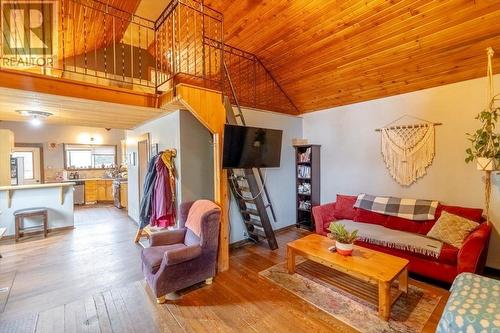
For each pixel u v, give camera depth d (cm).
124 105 299
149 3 420
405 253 291
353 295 257
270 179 466
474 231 271
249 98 490
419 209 339
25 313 228
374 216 375
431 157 350
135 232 481
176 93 286
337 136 466
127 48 598
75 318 222
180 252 251
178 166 356
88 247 400
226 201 320
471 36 262
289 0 298
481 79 310
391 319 218
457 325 149
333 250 277
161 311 233
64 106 302
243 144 322
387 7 263
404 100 379
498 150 269
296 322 218
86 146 862
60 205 498
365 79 372
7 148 468
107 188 835
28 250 386
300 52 369
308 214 507
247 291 268
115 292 265
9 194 442
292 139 503
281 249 392
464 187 326
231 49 408
